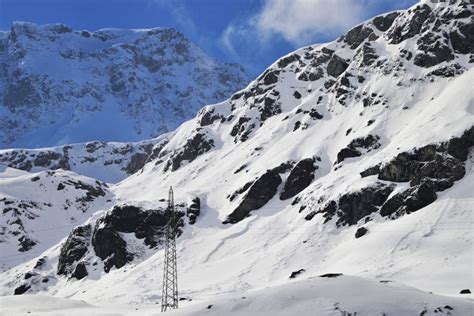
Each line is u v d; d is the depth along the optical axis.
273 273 125.75
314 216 143.75
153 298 115.56
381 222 129.25
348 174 152.38
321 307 60.22
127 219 167.12
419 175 131.88
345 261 117.25
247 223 156.50
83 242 172.50
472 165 131.12
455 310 59.50
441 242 110.62
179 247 154.00
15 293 164.25
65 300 99.38
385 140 161.50
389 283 69.38
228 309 63.03
